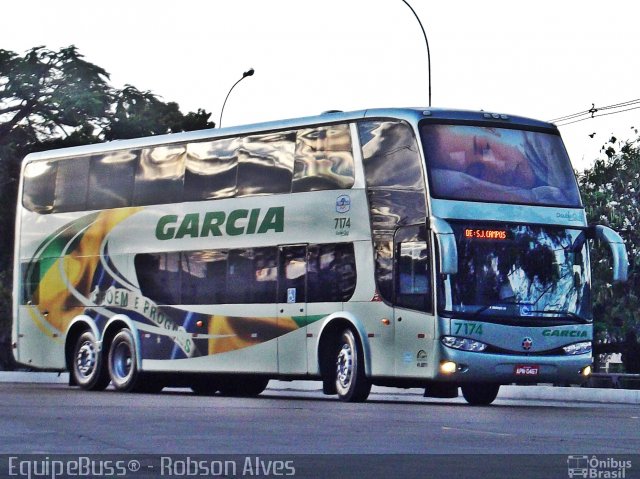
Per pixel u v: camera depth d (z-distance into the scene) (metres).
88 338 34.34
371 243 27.64
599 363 63.09
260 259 30.06
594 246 54.72
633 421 21.48
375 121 27.92
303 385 42.72
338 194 28.45
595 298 53.97
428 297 26.48
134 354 33.00
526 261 27.31
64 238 35.25
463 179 27.03
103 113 71.12
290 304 29.23
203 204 31.69
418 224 26.69
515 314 27.02
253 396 34.56
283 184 29.77
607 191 55.06
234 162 31.08
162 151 33.03
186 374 32.50
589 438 17.12
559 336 27.45
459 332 26.44
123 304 33.44
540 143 28.30
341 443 15.37
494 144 27.64
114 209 34.00
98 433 16.17
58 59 71.12
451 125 27.31
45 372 53.47
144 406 23.83
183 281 31.91
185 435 16.09
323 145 28.97
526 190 27.70
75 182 35.25
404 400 33.00
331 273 28.42
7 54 70.94
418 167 26.84
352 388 27.84
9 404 23.77
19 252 36.53
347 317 27.92
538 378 27.17
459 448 14.91
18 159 70.50
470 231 26.83
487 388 30.22
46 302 35.62
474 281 26.73
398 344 27.02
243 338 30.30
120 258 33.62
